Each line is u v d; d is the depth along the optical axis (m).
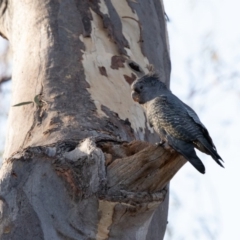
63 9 11.77
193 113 10.00
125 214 9.23
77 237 9.20
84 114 10.53
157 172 9.15
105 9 11.94
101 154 9.22
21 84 11.27
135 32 12.12
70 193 9.27
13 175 9.39
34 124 10.52
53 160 9.44
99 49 11.53
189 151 9.06
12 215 9.23
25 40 11.82
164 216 10.95
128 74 11.44
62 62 11.16
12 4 12.77
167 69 12.61
